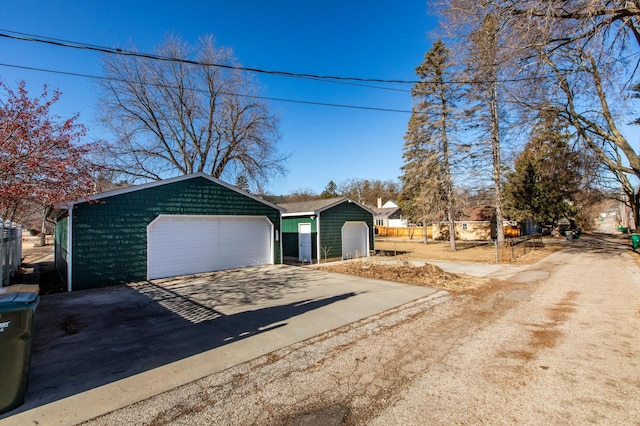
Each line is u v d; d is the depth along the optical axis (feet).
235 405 10.05
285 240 58.44
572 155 54.65
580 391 10.57
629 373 11.83
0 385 9.62
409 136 78.38
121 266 30.17
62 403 10.24
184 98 65.46
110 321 19.08
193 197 35.70
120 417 9.48
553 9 24.71
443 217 76.02
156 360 13.56
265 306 22.33
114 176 57.06
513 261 47.70
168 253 33.73
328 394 10.65
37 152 19.97
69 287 27.20
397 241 104.37
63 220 32.94
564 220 144.36
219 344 15.34
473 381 11.39
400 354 13.97
